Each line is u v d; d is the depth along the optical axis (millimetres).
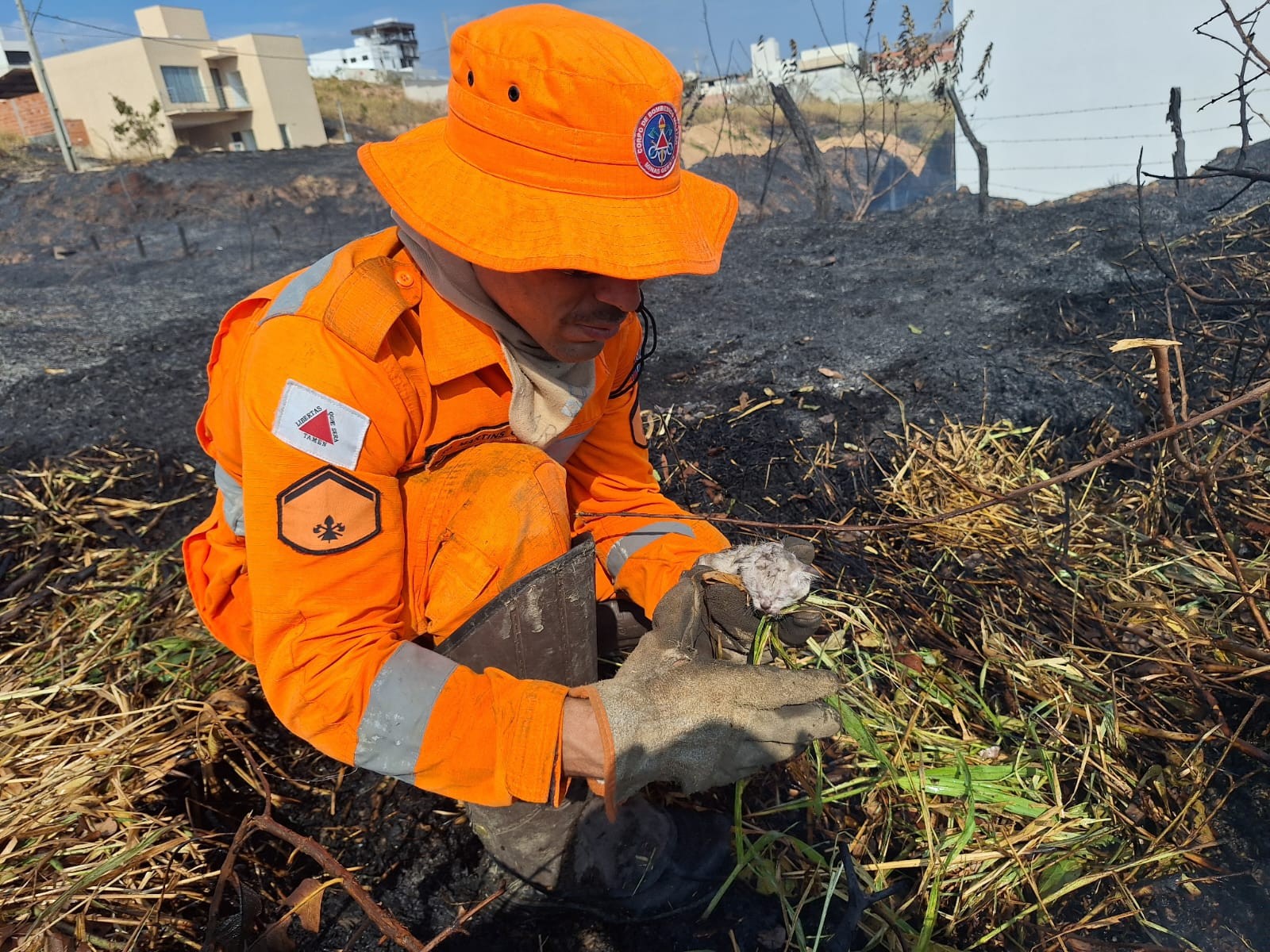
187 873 1695
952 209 8094
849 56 9344
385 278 1197
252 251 10383
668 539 1698
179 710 2117
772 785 1878
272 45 33062
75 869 1679
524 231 1060
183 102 31312
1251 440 2824
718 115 22188
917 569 2467
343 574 1188
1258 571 2297
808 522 2746
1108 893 1649
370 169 1199
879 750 1800
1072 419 3279
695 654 1316
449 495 1355
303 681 1183
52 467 3473
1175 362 3512
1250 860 1663
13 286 10078
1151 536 2510
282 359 1140
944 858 1680
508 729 1163
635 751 1155
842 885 1666
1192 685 2029
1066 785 1848
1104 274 4832
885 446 3219
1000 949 1563
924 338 4242
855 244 6617
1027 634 2219
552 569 1348
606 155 1064
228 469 1395
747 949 1586
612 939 1626
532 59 1045
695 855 1715
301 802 1947
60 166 22156
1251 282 4293
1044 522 2645
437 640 1459
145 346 5340
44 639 2402
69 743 2006
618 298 1157
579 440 1633
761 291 5578
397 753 1176
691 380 4039
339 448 1157
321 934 1654
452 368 1238
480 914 1687
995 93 12039
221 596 1540
